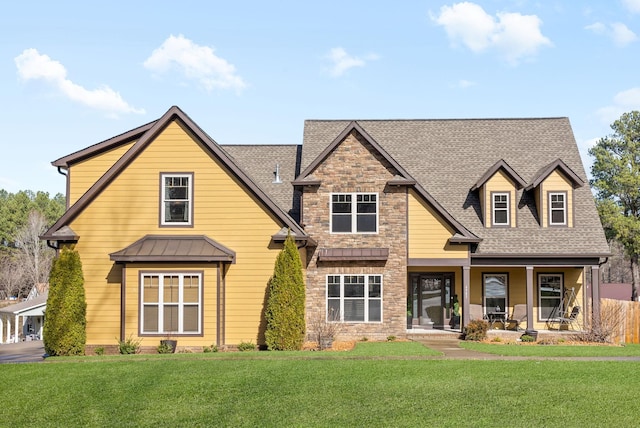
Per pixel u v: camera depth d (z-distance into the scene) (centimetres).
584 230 2994
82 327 2241
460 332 2881
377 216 2770
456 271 3070
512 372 1717
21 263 7650
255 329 2391
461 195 3142
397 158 3300
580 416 1259
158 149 2447
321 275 2761
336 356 2005
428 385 1546
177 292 2333
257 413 1304
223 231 2425
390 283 2745
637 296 5819
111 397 1459
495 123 3462
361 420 1241
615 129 5809
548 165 3014
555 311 3092
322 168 2795
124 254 2303
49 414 1326
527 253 2897
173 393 1485
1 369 1828
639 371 1736
